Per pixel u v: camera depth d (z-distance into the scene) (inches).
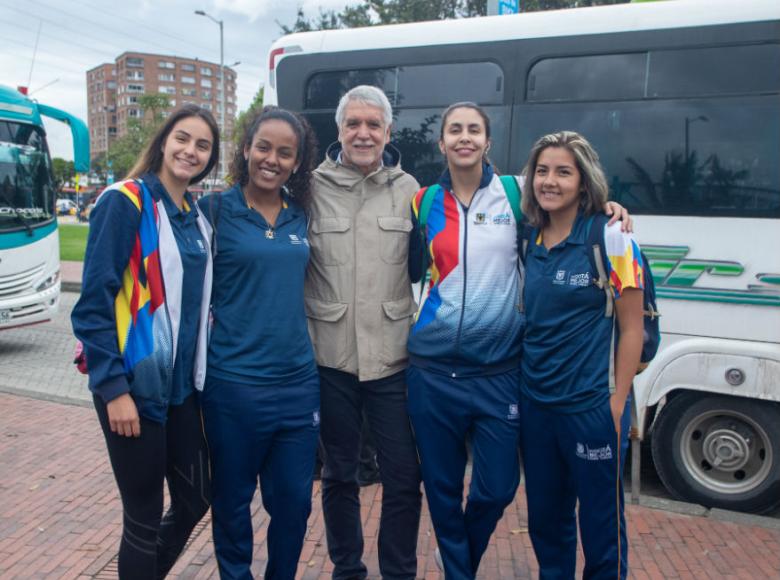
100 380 93.8
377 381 119.3
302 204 116.1
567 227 107.7
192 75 5064.0
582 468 106.6
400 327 119.5
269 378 106.6
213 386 106.7
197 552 143.4
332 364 118.2
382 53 202.5
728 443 173.6
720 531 158.1
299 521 112.8
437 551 133.3
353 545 126.2
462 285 111.8
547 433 109.8
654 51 175.3
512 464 114.3
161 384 98.4
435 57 196.9
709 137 170.7
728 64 169.2
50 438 212.7
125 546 101.4
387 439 120.5
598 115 180.5
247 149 109.8
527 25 187.8
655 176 175.2
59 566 137.6
